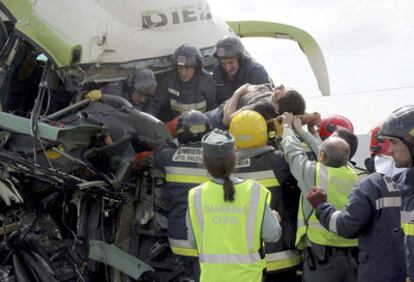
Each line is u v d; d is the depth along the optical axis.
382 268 4.05
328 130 5.73
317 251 4.74
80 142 5.04
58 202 5.44
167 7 6.43
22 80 5.86
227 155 4.01
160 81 6.27
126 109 5.25
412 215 3.58
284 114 5.07
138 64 6.05
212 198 4.02
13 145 5.25
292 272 5.19
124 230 5.41
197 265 4.94
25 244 5.12
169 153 5.14
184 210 5.08
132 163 5.34
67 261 5.25
